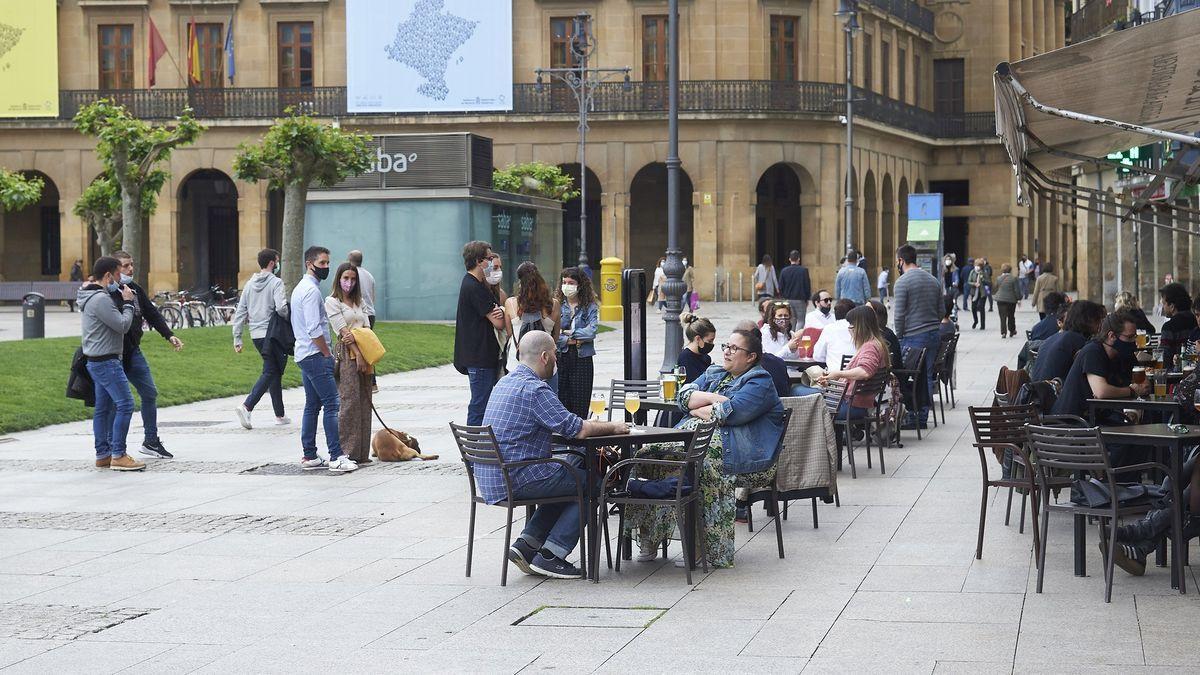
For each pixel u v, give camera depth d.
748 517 11.55
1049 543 10.80
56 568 10.48
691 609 8.94
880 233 61.06
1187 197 32.44
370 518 12.31
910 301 18.55
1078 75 9.66
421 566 10.37
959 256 70.06
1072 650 7.80
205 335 30.55
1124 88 9.94
